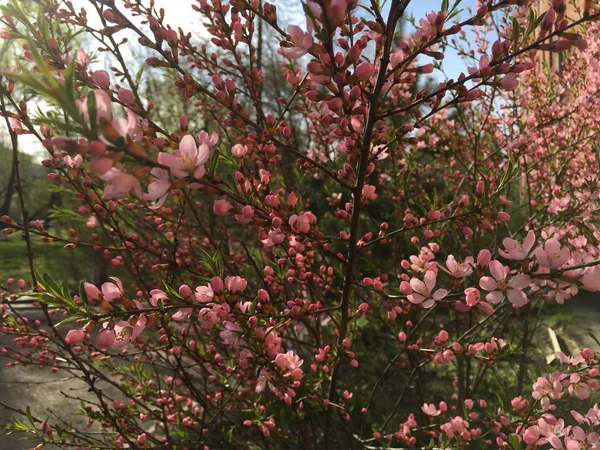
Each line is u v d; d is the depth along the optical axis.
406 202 3.75
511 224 4.68
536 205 3.58
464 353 1.99
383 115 1.56
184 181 1.09
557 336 5.36
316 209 6.40
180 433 2.95
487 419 2.51
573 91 4.08
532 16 1.40
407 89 3.81
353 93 1.32
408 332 2.98
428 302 1.57
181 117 1.60
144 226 3.22
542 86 4.22
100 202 2.40
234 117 1.80
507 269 1.37
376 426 3.07
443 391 4.71
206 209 3.77
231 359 2.67
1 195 15.58
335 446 3.28
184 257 2.66
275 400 3.06
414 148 3.45
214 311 1.45
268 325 1.69
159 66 1.67
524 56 3.47
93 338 4.35
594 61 3.58
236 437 3.37
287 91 6.07
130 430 2.95
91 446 2.59
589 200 2.61
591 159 3.65
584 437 1.74
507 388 4.26
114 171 0.95
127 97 1.68
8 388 4.86
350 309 2.97
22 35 1.55
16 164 1.93
